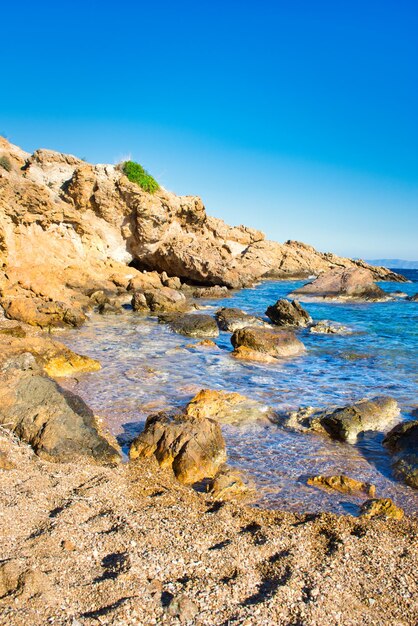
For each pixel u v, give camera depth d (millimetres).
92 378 13633
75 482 7363
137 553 5465
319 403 12008
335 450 9398
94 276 34875
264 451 9234
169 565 5320
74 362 14273
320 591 5020
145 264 49344
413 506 7449
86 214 41719
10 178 29922
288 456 9062
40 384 9648
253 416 10836
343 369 15617
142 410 11141
